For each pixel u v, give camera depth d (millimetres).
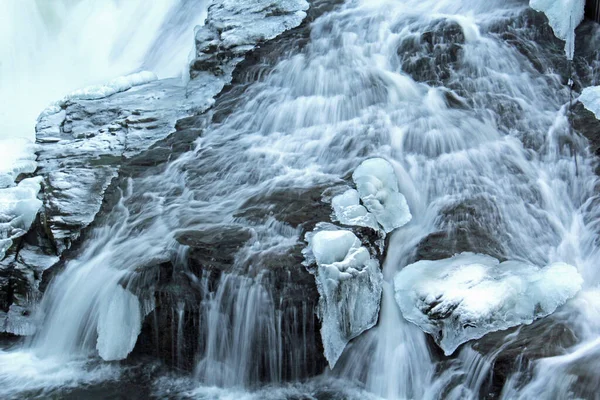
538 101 9516
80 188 9102
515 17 10461
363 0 11758
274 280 7172
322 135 9492
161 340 7555
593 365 6242
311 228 7758
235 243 7672
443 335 6965
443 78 9969
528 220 8203
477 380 6574
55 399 7211
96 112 10703
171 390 7301
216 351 7352
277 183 8719
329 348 7184
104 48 14742
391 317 7348
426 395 6906
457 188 8516
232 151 9461
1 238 8695
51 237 8695
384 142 9141
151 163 9445
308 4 11953
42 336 8180
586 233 8070
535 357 6375
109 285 7750
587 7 10477
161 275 7605
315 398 7043
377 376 7137
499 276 7332
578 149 8828
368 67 10297
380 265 7746
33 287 8445
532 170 8711
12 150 9844
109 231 8461
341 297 7121
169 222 8242
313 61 10547
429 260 7703
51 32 15281
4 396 7266
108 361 7711
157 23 14477
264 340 7176
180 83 11648
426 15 10914
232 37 11227
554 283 7152
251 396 7137
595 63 9867
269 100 10211
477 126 9195
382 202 8234
